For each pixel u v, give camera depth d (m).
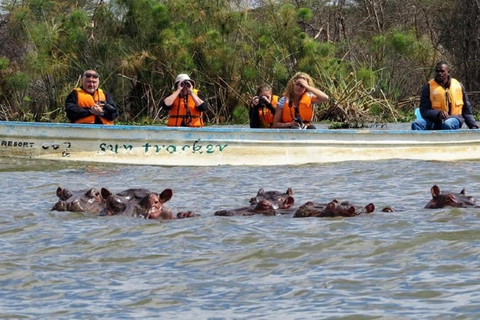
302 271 12.73
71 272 13.12
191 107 32.88
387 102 57.91
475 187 22.89
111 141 31.20
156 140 31.30
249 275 12.63
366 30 76.25
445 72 33.94
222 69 57.62
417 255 13.41
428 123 34.31
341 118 56.59
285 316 10.38
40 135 31.12
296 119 32.62
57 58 55.34
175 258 13.88
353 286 11.68
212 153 31.50
